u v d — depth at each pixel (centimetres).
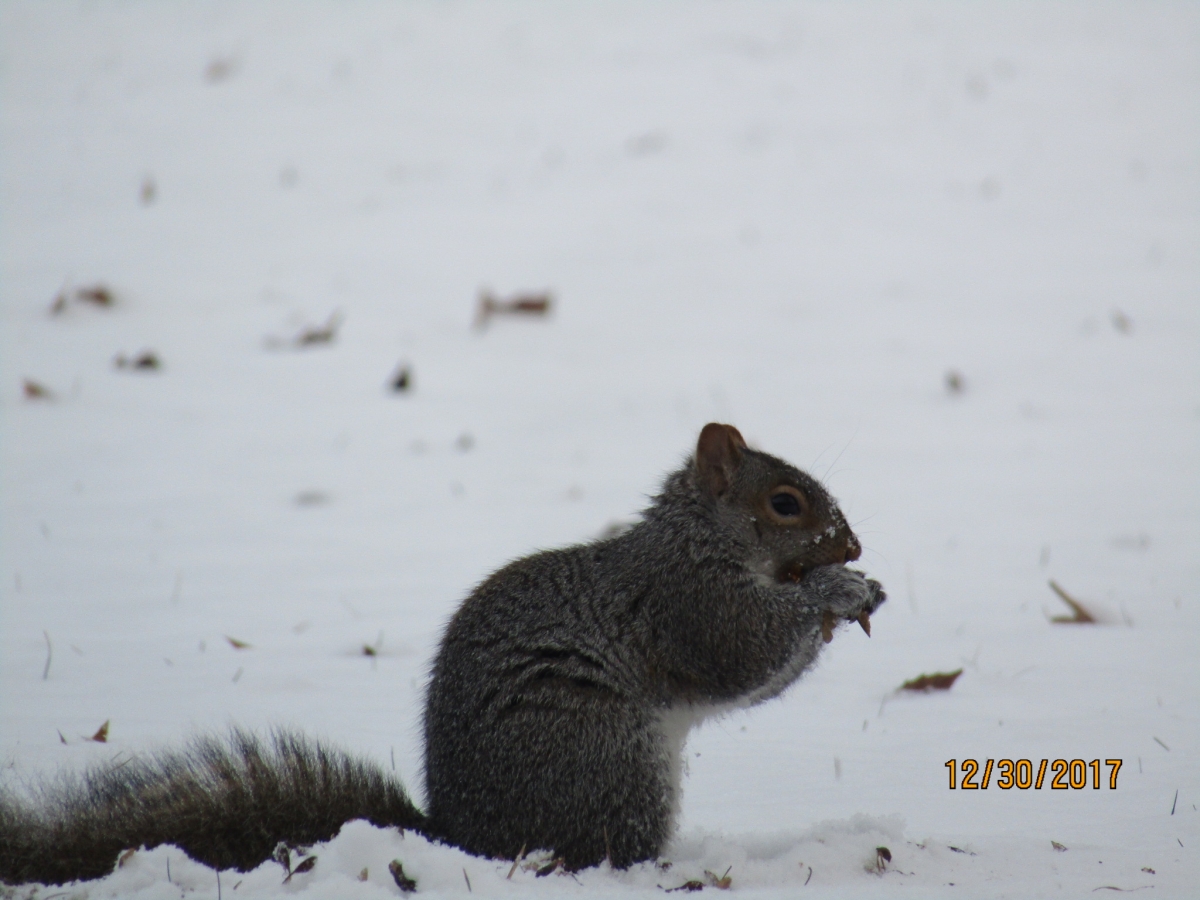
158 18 3691
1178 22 3359
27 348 1778
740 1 3750
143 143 2847
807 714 764
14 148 2808
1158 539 1117
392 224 2391
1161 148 2597
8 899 461
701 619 571
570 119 2950
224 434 1488
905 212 2353
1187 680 804
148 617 965
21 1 3762
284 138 2884
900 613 963
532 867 509
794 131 2814
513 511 1241
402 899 459
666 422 1523
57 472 1359
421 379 1695
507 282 2081
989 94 2970
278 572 1079
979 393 1592
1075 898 470
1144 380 1609
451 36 3547
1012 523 1177
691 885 490
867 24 3509
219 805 520
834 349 1773
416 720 742
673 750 571
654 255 2188
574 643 557
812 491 602
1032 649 873
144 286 2055
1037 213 2316
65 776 575
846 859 509
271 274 2130
